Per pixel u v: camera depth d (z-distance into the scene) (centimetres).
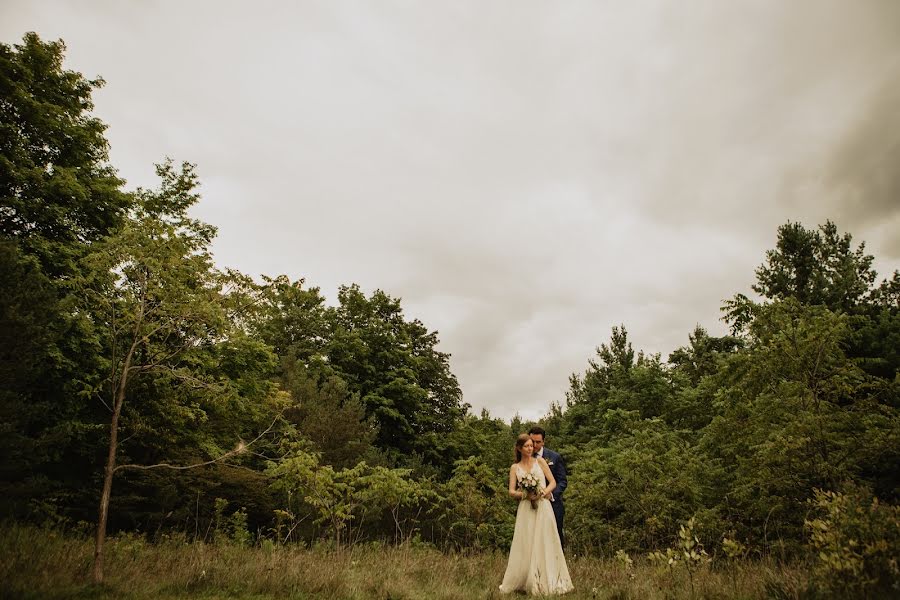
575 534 1306
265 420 1816
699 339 2772
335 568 686
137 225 671
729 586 543
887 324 1483
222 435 1733
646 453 1230
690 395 1989
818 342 978
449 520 1625
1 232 1352
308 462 1152
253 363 1748
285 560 691
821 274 1906
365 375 3144
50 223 1430
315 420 2012
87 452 1344
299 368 2447
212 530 1347
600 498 1251
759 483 954
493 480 1664
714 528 999
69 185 1422
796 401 970
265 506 1634
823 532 532
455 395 3556
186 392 795
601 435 2223
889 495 902
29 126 1459
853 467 892
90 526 1195
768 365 1013
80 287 666
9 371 892
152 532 1360
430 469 2388
